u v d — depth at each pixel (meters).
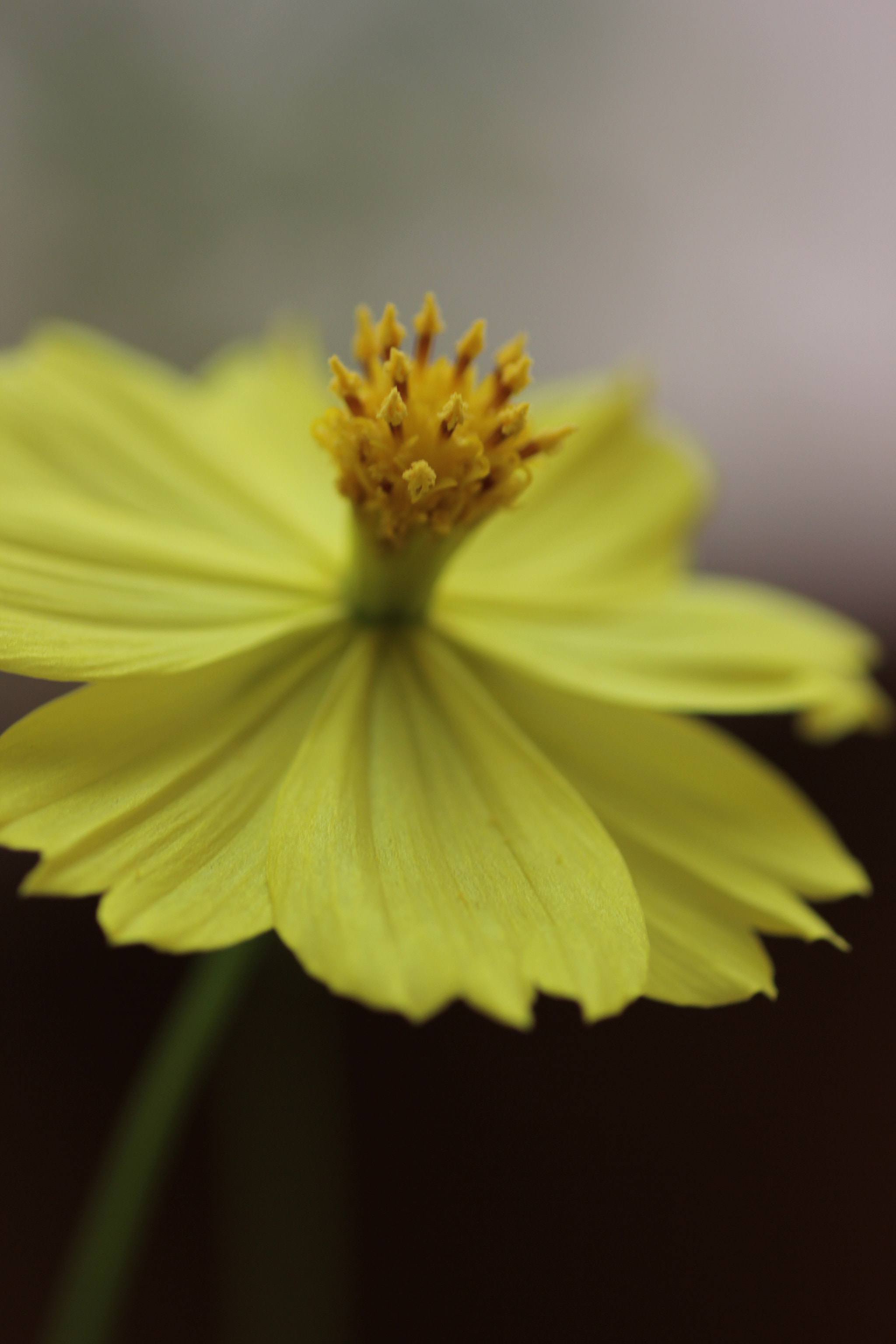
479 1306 0.22
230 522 0.18
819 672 0.19
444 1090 0.23
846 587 0.31
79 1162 0.22
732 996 0.16
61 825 0.16
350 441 0.17
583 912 0.16
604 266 0.31
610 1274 0.22
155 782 0.16
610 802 0.17
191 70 0.27
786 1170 0.23
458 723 0.17
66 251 0.27
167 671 0.17
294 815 0.16
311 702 0.17
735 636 0.19
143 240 0.27
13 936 0.23
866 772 0.28
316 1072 0.22
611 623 0.19
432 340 0.18
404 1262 0.22
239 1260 0.21
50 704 0.16
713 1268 0.22
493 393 0.18
